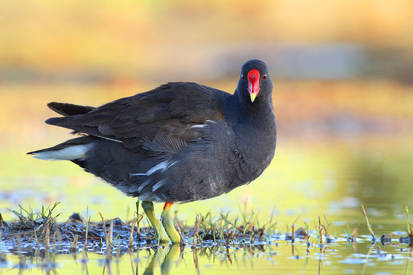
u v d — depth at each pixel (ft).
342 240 33.53
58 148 32.65
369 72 103.71
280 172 54.54
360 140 72.84
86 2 120.16
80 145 32.65
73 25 112.47
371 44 113.60
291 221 38.01
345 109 84.69
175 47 111.65
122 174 32.55
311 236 34.58
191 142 31.48
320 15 124.16
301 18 123.95
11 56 102.22
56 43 106.32
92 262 28.91
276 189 48.08
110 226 32.19
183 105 31.96
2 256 29.53
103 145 32.48
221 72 102.53
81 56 104.47
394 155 62.59
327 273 27.02
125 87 92.38
